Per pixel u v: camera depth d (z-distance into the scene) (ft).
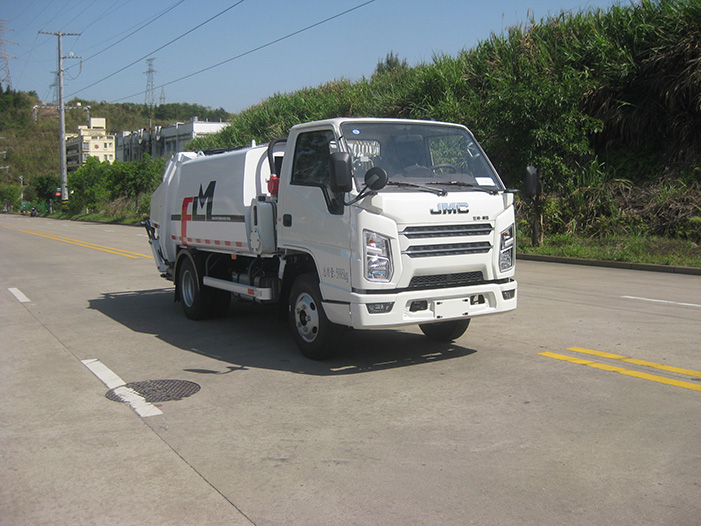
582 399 17.15
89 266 56.90
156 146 242.58
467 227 20.43
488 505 11.53
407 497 11.94
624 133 65.16
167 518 11.43
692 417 15.62
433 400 17.47
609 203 60.90
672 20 61.16
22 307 35.78
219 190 27.61
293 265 23.21
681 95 60.03
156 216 35.73
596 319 28.04
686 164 60.23
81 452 14.61
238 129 121.39
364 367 21.20
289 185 22.30
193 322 30.63
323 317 21.26
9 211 422.41
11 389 19.84
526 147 57.88
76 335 28.02
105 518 11.51
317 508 11.63
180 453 14.39
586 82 58.90
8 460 14.25
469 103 72.84
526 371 19.99
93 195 215.92
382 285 19.21
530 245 60.70
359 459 13.75
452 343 24.14
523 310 30.60
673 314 28.96
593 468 12.94
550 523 10.84
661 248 52.39
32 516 11.68
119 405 18.02
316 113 103.35
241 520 11.28
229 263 28.66
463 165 22.25
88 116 575.38
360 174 20.08
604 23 69.82
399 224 19.20
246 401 17.99
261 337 26.68
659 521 10.83
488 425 15.46
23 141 650.43
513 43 75.51
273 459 13.89
